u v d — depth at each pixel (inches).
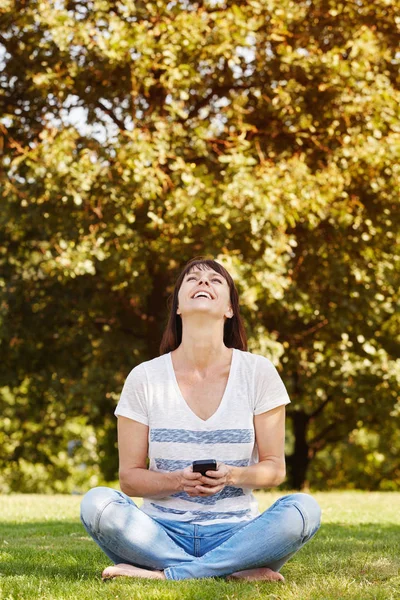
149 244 455.8
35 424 653.9
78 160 429.1
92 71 441.4
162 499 134.3
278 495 418.3
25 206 446.6
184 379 137.5
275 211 422.6
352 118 469.7
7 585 125.1
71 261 426.0
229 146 455.5
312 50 464.4
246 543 126.3
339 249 496.1
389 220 495.8
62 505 336.5
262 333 463.2
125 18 450.3
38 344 554.3
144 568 131.6
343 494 450.9
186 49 435.2
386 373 511.2
